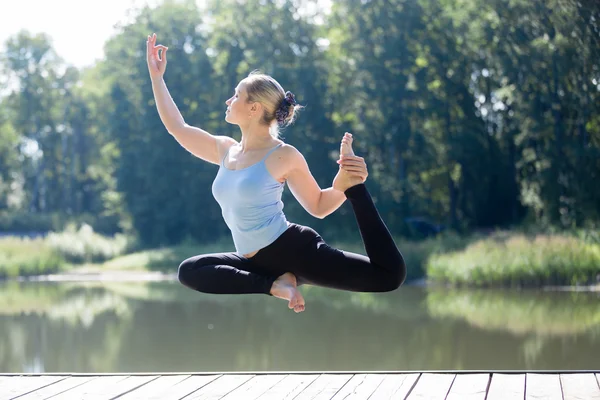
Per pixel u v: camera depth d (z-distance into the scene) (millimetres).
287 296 3717
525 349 13695
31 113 61875
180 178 44719
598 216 31922
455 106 40875
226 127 45000
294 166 3875
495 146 39688
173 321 18141
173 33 46250
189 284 3861
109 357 13789
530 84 34875
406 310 19312
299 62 43250
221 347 14672
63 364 13172
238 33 45094
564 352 13359
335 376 6598
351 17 41719
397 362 12883
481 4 37156
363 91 41062
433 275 25781
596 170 32875
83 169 61719
